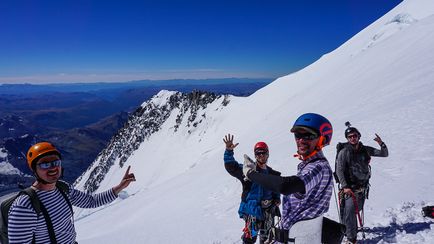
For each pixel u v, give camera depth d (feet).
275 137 123.34
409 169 35.37
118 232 53.78
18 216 12.53
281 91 412.77
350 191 21.20
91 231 79.92
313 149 11.66
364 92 124.67
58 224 13.58
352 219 20.98
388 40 209.87
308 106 182.29
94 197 15.49
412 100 73.20
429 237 20.54
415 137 47.34
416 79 96.99
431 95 70.95
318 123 11.35
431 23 183.11
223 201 52.90
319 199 11.44
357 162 22.09
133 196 117.19
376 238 22.13
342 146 22.80
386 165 38.70
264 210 21.66
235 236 34.09
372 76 150.92
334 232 11.89
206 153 210.79
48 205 13.34
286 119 179.01
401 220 24.02
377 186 32.94
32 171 13.25
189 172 120.88
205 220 44.60
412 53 142.41
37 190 13.33
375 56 193.67
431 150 40.04
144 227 50.88
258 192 21.68
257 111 440.04
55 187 14.02
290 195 12.16
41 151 12.98
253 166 11.92
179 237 39.29
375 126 62.85
